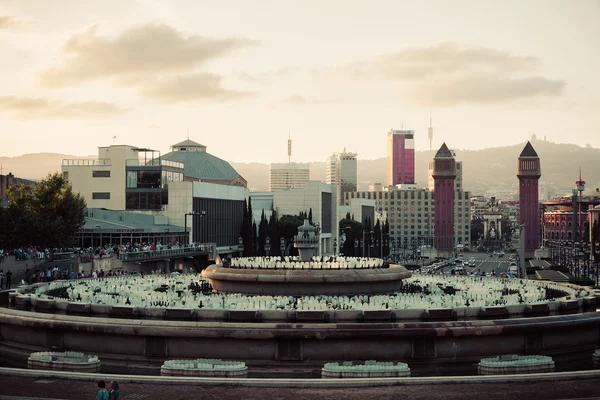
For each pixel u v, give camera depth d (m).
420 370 52.06
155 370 51.97
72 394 40.91
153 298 64.94
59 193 142.00
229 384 43.06
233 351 51.88
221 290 70.69
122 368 52.59
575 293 71.31
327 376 47.19
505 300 64.12
